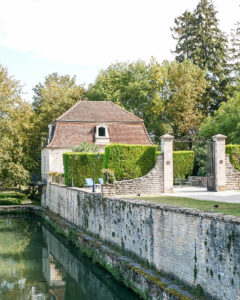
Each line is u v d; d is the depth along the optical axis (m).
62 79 59.59
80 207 24.59
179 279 12.92
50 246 24.88
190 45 49.72
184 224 12.63
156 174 21.92
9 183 44.31
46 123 49.06
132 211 16.53
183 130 45.97
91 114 41.00
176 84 46.59
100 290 16.48
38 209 38.44
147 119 49.12
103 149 38.84
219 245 10.84
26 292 16.36
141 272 14.27
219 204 15.55
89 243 20.05
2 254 22.80
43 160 43.53
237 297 10.11
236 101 36.34
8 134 43.94
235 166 25.81
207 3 50.22
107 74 51.66
